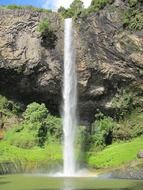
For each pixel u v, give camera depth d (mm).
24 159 47656
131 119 54625
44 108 54000
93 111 55188
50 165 46875
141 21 51438
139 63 51781
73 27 53969
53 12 55844
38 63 53656
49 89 54469
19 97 56188
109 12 52656
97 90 53594
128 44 51656
